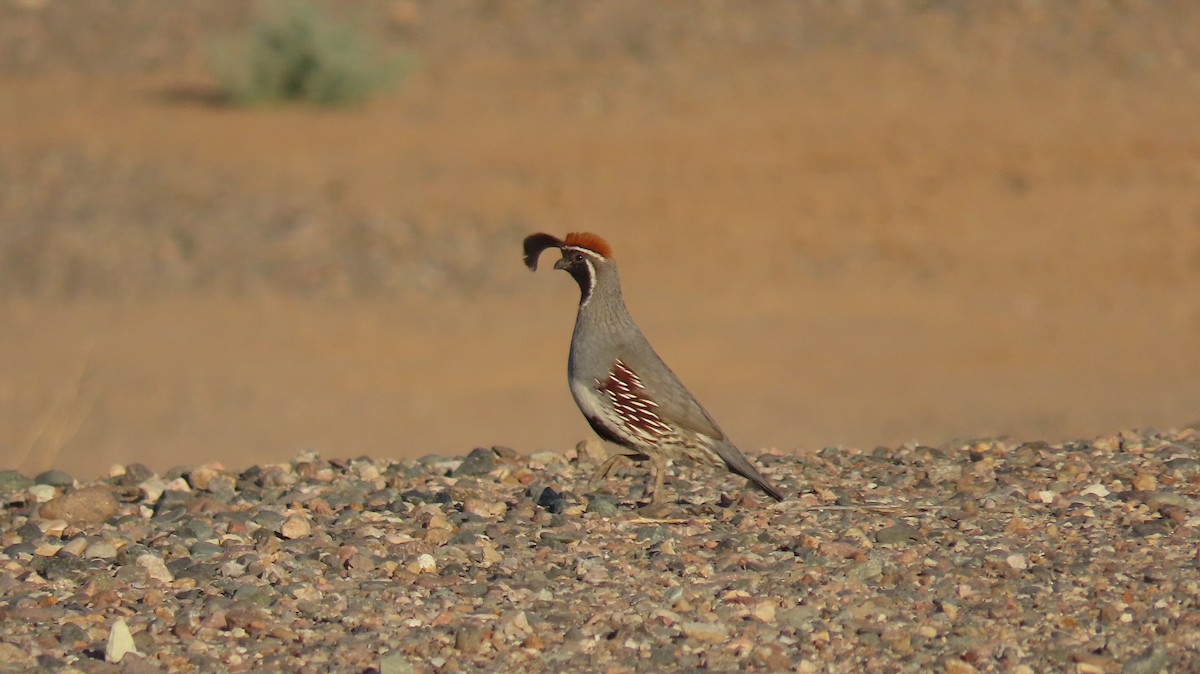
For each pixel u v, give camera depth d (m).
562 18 51.44
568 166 40.78
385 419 25.55
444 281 34.50
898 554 10.20
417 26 51.56
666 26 50.28
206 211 38.03
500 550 10.59
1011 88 44.44
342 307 32.84
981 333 30.28
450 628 9.02
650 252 35.84
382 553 10.55
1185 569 9.72
